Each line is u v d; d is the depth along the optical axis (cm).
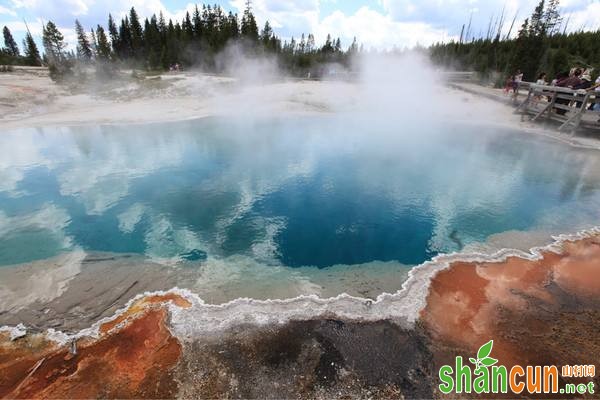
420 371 252
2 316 310
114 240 455
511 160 761
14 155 782
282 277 377
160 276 376
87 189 616
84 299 334
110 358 261
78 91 1550
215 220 516
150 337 280
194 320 297
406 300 321
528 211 523
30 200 570
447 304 315
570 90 937
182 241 457
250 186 638
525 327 289
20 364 258
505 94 1455
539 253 401
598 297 325
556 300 321
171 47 2773
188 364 255
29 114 1167
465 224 493
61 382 243
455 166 732
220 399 232
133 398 232
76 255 417
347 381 244
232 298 336
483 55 2484
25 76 1984
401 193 607
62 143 873
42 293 344
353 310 308
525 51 1780
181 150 830
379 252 433
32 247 434
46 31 2809
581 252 402
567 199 561
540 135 964
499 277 354
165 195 598
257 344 272
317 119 1187
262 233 481
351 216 531
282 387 240
